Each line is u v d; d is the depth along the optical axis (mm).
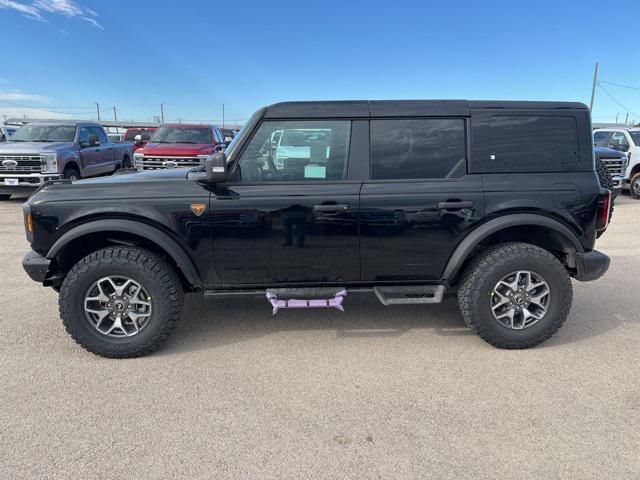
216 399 3010
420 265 3660
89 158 11922
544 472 2355
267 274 3623
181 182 3535
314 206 3486
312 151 3561
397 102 3617
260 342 3859
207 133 12891
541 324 3650
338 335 3998
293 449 2529
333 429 2701
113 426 2723
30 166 10336
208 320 4332
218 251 3533
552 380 3238
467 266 3783
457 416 2822
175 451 2510
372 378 3275
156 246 3693
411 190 3531
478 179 3566
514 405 2938
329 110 3543
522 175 3596
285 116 3518
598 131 14586
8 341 3832
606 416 2818
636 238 7797
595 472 2355
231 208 3467
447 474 2340
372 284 3744
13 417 2803
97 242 3734
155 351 3658
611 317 4375
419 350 3709
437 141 3584
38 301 4750
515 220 3547
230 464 2414
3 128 16578
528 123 3602
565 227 3604
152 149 11812
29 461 2428
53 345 3768
